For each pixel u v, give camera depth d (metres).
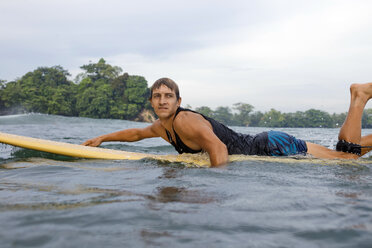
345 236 1.02
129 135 3.72
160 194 1.54
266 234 1.04
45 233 1.01
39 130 9.78
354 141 3.17
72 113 102.12
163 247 0.93
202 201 1.41
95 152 3.26
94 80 118.56
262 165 2.48
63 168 2.48
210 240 0.99
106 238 0.99
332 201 1.42
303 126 139.12
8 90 93.12
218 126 3.08
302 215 1.22
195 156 2.96
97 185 1.78
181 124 2.83
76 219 1.15
